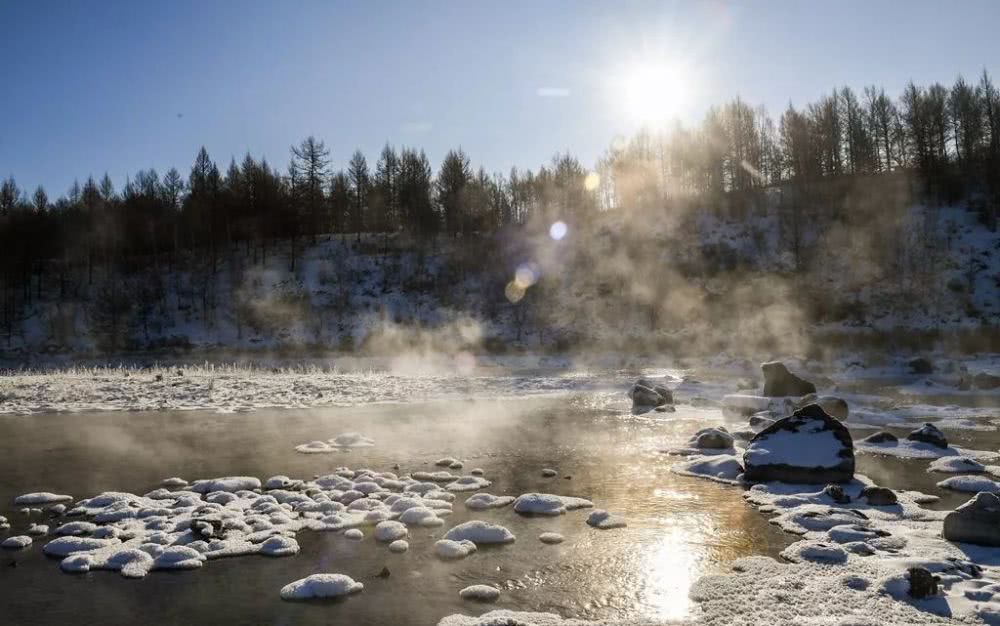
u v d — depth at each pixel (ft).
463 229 253.65
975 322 158.10
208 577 23.08
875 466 40.65
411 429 55.16
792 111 260.01
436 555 25.09
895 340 148.05
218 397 76.13
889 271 185.68
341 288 201.16
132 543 26.32
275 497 33.06
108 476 38.32
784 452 36.73
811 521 28.50
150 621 19.66
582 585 22.17
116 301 186.70
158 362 148.05
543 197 276.21
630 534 27.63
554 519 29.89
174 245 234.99
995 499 26.32
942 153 242.78
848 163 270.46
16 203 257.55
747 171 276.82
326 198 262.06
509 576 23.00
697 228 228.63
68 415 63.52
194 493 33.53
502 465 41.19
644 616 19.61
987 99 246.27
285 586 22.00
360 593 21.61
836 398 60.54
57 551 25.57
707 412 65.51
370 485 34.55
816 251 199.52
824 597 20.52
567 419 61.05
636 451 45.60
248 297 195.11
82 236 223.30
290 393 79.97
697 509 31.48
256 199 241.35
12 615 20.11
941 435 46.52
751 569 23.15
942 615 19.10
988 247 189.47
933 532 27.27
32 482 36.96
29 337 177.17
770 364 68.13
